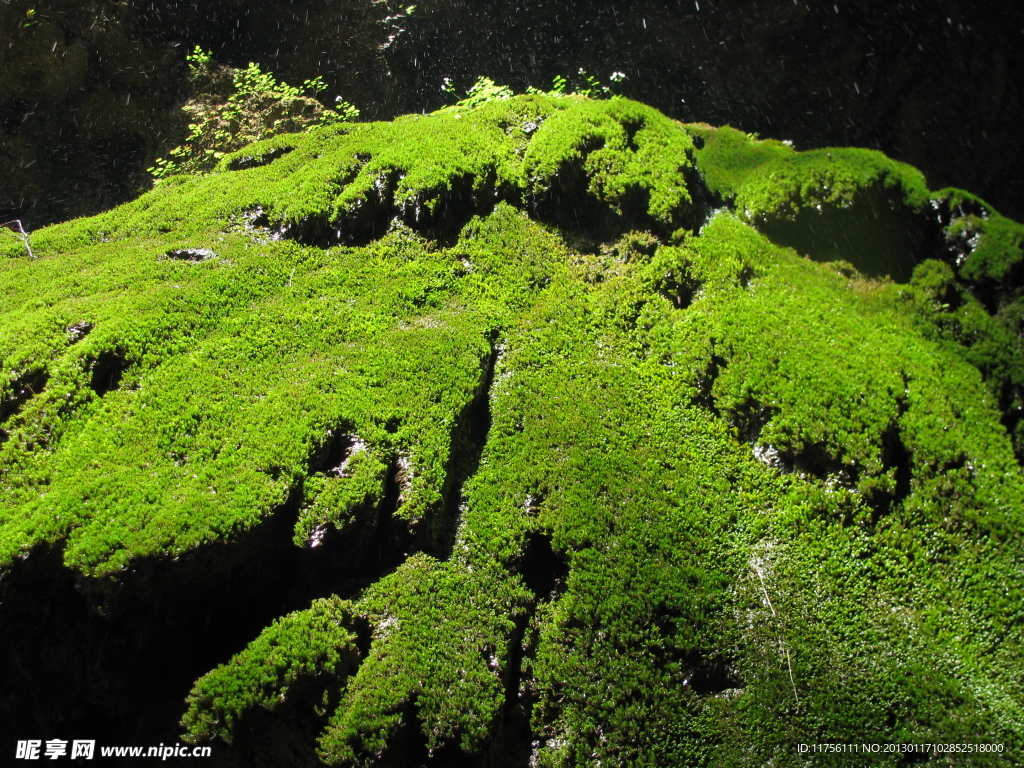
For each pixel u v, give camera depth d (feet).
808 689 17.03
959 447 21.59
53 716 15.80
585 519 18.56
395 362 20.76
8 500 16.37
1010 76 48.98
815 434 20.72
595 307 23.79
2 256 24.61
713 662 17.16
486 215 26.21
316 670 15.37
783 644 17.56
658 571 17.98
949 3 47.44
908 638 18.10
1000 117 48.96
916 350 24.11
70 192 37.50
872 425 21.15
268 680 14.88
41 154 37.09
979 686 17.58
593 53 47.60
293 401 19.01
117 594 15.15
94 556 14.93
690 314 23.81
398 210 25.48
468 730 15.34
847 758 16.22
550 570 18.48
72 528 15.57
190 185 28.04
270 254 24.12
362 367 20.44
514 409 20.95
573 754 15.99
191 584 16.38
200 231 25.17
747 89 48.44
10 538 15.21
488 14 46.03
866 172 27.30
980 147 48.78
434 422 19.44
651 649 17.03
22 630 15.60
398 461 18.57
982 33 48.01
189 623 17.07
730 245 25.72
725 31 47.75
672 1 47.75
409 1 44.45
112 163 38.75
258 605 17.49
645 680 16.62
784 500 20.22
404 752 15.33
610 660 16.79
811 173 27.61
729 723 16.58
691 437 21.20
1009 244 25.98
